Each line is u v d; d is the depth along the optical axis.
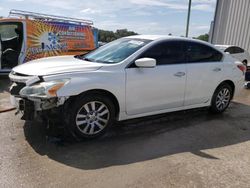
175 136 4.76
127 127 5.04
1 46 8.95
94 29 10.92
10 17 9.23
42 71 4.17
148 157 3.93
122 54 4.82
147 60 4.50
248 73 9.89
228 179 3.44
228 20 19.12
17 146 4.07
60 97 3.96
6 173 3.36
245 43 17.95
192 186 3.25
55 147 4.09
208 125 5.40
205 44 5.71
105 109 4.46
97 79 4.25
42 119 4.22
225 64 5.97
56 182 3.23
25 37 9.25
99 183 3.24
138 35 5.60
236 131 5.15
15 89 4.36
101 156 3.90
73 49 10.30
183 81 5.24
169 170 3.59
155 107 5.01
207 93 5.74
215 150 4.27
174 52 5.20
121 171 3.52
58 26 9.95
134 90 4.64
